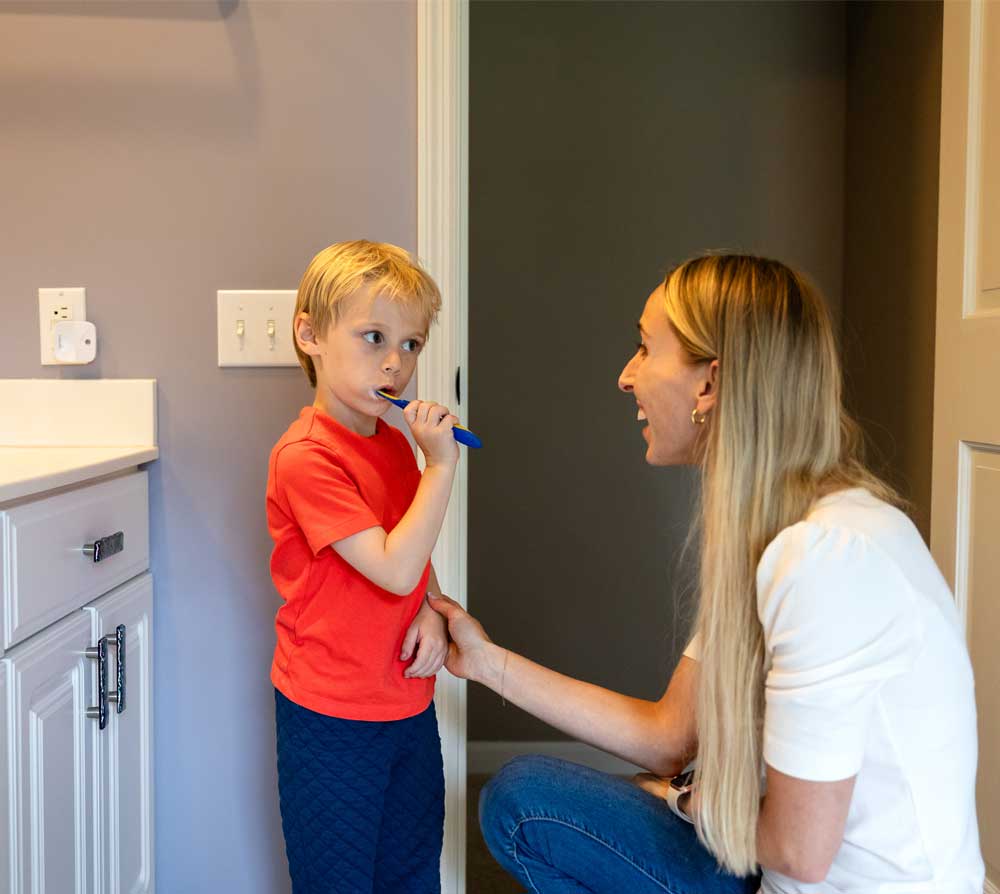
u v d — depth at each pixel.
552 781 1.21
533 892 1.20
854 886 0.95
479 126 2.60
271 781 1.57
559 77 2.59
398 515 1.26
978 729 1.60
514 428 2.67
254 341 1.52
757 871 1.10
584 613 2.71
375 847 1.23
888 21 2.29
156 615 1.56
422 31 1.51
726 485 1.00
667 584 2.70
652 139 2.61
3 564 1.03
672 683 1.25
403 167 1.53
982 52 1.59
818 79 2.60
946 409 1.68
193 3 1.52
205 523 1.55
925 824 0.93
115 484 1.37
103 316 1.53
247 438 1.54
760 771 1.00
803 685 0.89
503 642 2.71
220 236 1.53
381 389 1.19
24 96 1.52
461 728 1.58
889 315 2.29
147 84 1.52
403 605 1.23
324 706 1.21
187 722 1.56
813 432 1.01
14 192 1.52
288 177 1.53
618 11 2.59
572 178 2.61
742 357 1.01
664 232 2.62
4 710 1.02
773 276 1.06
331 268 1.20
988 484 1.58
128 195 1.52
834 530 0.93
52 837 1.15
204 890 1.58
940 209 1.70
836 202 2.62
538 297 2.63
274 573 1.27
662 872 1.14
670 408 1.09
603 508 2.69
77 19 1.51
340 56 1.52
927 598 0.93
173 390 1.54
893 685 0.92
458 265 1.55
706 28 2.59
